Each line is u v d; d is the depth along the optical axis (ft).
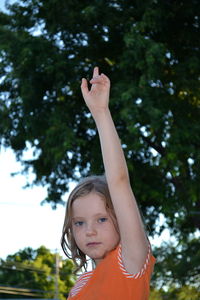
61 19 41.47
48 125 40.37
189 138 36.04
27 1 43.50
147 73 35.32
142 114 34.99
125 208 5.76
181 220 37.58
